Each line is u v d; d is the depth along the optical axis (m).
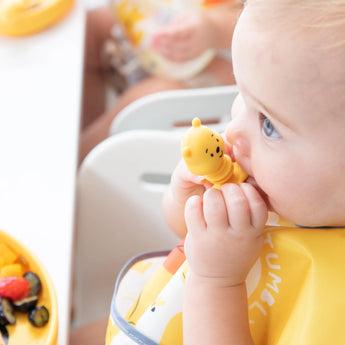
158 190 1.07
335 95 0.50
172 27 1.53
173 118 1.27
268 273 0.63
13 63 1.22
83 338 0.99
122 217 1.09
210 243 0.58
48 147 1.01
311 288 0.59
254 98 0.54
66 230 0.84
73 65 1.22
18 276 0.73
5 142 1.01
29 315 0.69
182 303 0.64
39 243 0.82
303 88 0.50
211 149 0.58
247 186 0.59
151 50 1.56
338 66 0.49
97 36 1.72
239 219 0.57
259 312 0.64
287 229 0.63
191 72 1.57
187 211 0.60
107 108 1.73
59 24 1.36
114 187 1.07
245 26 0.53
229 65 1.61
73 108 1.10
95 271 1.13
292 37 0.50
